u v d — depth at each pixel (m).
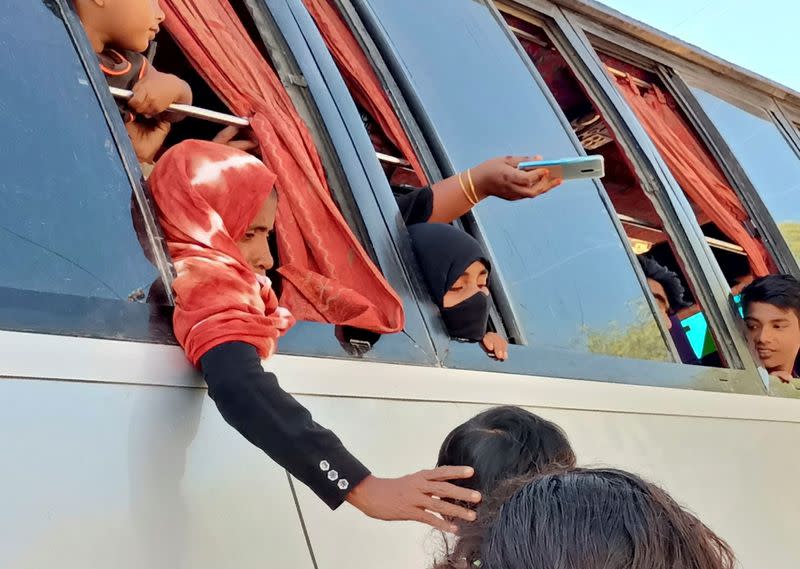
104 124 1.47
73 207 1.33
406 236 1.95
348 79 2.36
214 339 1.21
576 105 3.81
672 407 2.24
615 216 2.78
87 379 1.15
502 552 0.70
